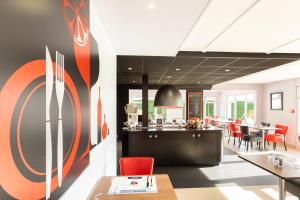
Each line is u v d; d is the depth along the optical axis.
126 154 5.27
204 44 3.80
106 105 2.91
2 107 0.66
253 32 3.20
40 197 0.90
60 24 1.13
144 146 5.02
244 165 5.12
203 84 9.57
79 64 1.50
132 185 1.95
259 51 4.26
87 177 1.78
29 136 0.81
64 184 1.20
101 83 2.50
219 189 3.66
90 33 1.88
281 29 3.09
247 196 3.38
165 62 4.77
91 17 1.93
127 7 2.07
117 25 2.54
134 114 6.16
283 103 8.09
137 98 12.16
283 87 8.09
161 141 5.04
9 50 0.69
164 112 12.69
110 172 3.39
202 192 3.54
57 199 1.09
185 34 2.88
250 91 10.40
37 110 0.87
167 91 4.74
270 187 3.75
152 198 1.70
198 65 5.10
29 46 0.81
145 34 2.88
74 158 1.38
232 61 4.67
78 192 1.51
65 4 1.21
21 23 0.76
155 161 5.03
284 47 3.98
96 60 2.18
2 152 0.66
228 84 9.68
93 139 2.02
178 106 4.74
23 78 0.77
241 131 7.11
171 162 5.06
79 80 1.50
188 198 3.30
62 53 1.16
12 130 0.71
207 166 5.05
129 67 5.38
